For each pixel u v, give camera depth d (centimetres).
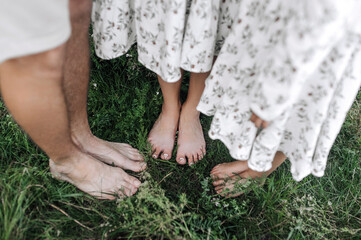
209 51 143
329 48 99
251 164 142
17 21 89
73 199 176
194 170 196
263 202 180
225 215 177
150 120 208
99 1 147
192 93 185
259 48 117
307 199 188
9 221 149
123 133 202
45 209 168
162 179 185
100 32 158
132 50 210
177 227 161
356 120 222
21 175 164
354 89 118
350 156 207
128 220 169
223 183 181
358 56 111
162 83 178
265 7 111
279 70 102
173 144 201
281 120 119
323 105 118
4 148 183
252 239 173
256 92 112
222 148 203
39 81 106
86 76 145
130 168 188
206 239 168
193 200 186
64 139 138
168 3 130
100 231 164
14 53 93
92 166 166
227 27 143
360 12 98
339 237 179
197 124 202
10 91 108
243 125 136
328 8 90
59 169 159
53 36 95
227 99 136
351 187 196
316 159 138
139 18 147
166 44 141
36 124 121
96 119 197
